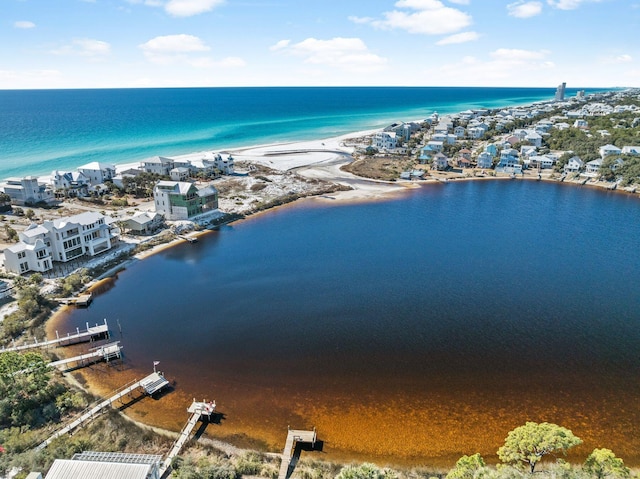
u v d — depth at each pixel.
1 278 74.31
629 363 55.16
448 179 166.88
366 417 45.78
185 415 45.53
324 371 53.16
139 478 29.20
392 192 147.88
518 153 193.50
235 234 105.00
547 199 140.12
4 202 111.94
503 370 53.56
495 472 32.12
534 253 93.19
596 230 109.25
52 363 52.47
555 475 33.06
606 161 168.62
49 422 42.91
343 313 67.12
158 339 59.66
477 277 80.75
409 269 84.19
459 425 44.81
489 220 117.38
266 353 56.72
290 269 84.00
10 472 33.41
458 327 63.31
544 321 65.19
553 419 45.69
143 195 131.12
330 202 135.12
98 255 87.31
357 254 92.12
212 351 57.03
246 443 42.12
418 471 39.31
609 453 33.94
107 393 48.53
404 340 59.88
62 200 122.62
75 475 29.44
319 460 40.25
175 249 94.31
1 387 43.50
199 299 71.56
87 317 65.31
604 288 76.44
